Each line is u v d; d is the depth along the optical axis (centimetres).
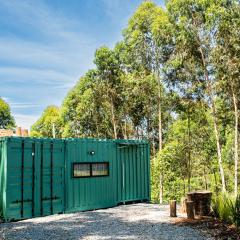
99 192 1512
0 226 1120
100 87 3378
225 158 2814
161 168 2644
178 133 3122
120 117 3531
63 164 1395
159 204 1641
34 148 1305
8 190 1212
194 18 2222
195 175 3177
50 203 1338
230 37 2061
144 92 2930
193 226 1012
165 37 2483
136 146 1708
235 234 877
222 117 2436
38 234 976
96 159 1516
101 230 1017
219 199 1162
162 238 884
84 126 3809
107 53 3247
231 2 2109
